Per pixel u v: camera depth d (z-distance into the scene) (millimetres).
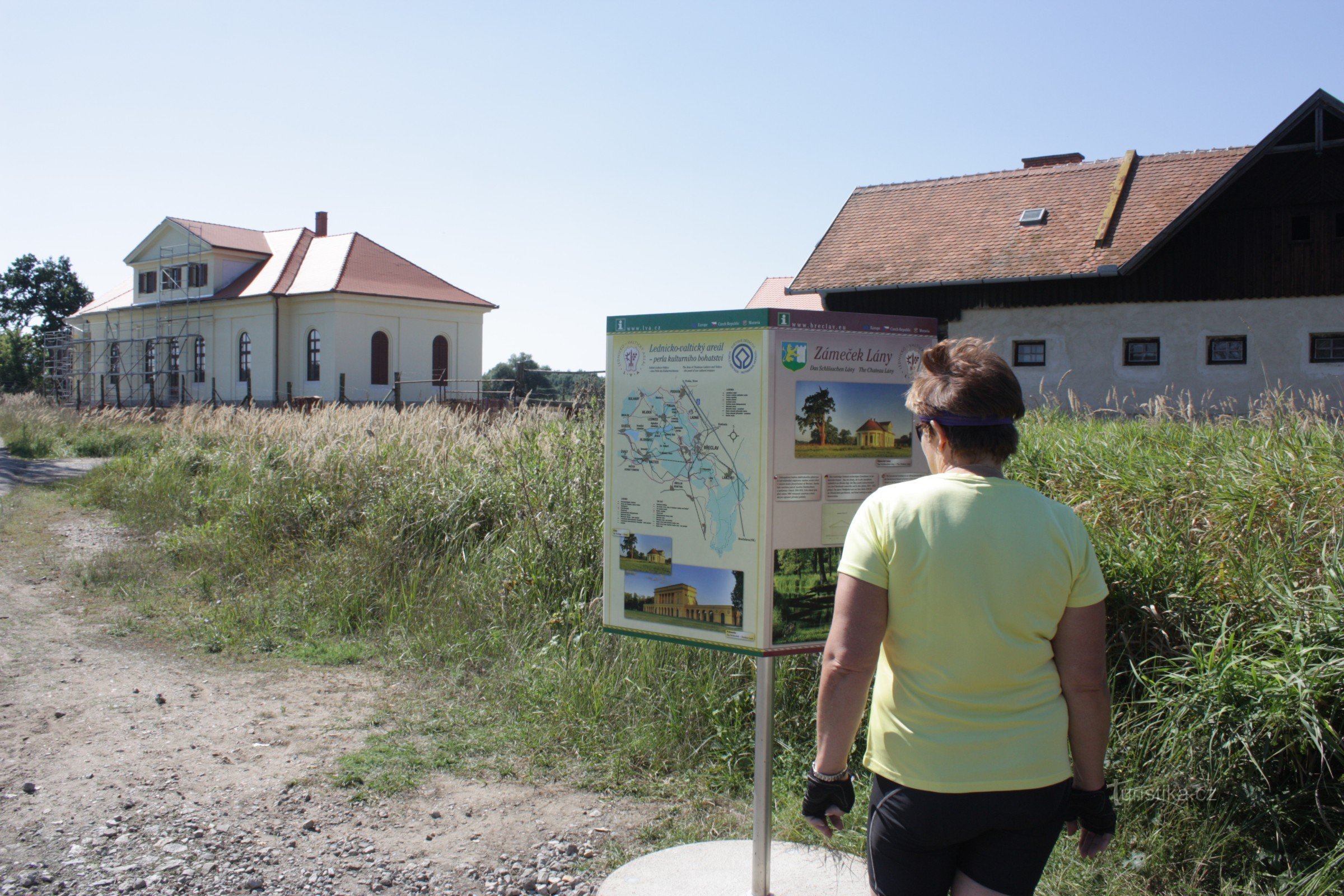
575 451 7688
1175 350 20359
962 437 1945
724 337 2990
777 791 4016
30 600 7641
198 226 42062
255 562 8188
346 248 39656
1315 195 19141
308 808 3842
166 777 4145
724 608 3014
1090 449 6051
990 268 21938
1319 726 3209
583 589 6281
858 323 3025
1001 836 1833
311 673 5750
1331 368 19031
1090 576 1899
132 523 11117
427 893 3193
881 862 1929
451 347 41156
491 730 4762
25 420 26156
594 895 3180
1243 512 4793
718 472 3010
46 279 71188
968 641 1823
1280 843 3199
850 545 1957
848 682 1896
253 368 39719
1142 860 3264
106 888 3170
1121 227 21453
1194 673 3809
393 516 7895
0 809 3793
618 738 4566
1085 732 1912
